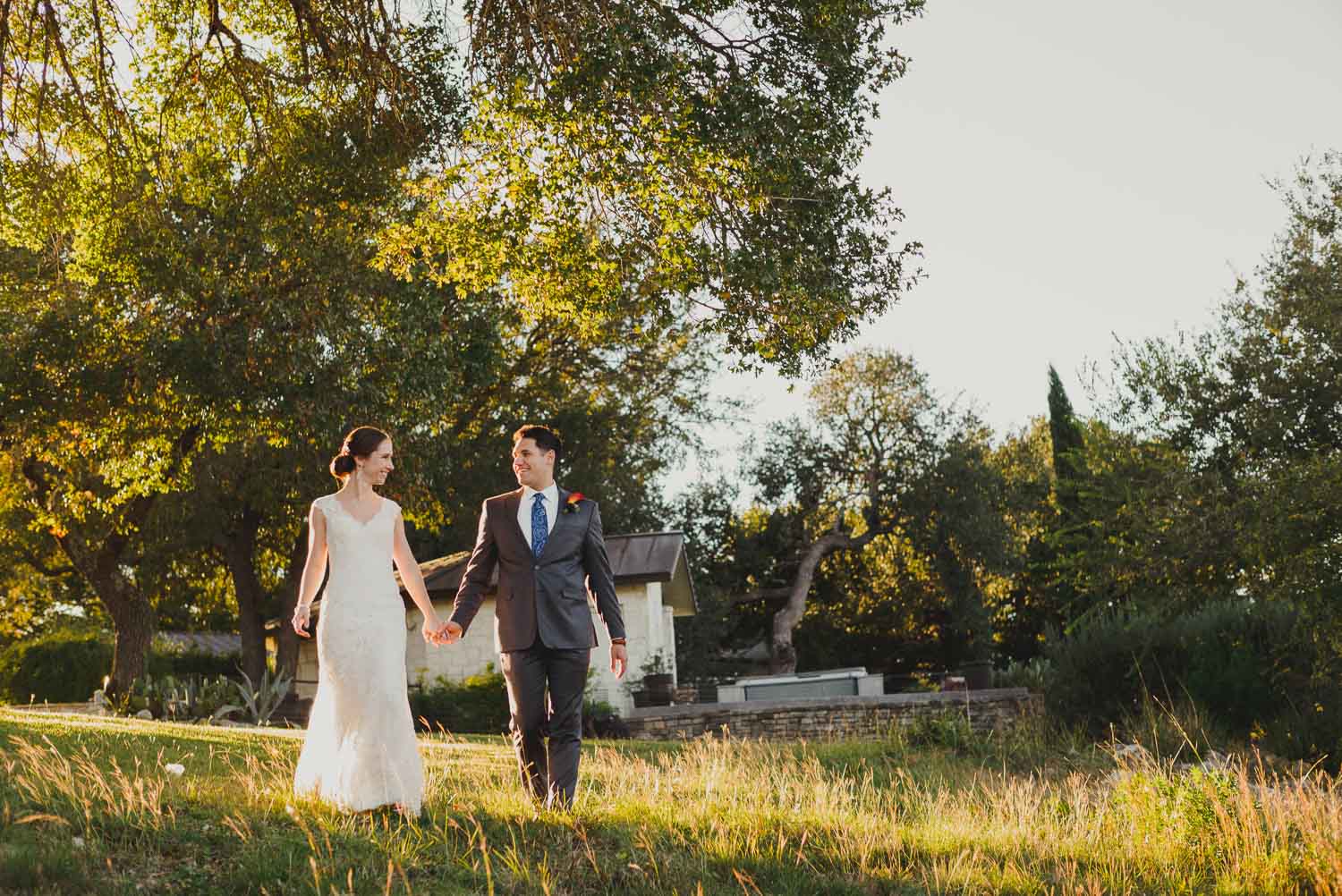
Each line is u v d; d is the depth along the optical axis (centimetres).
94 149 1534
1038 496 3969
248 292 1788
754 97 1092
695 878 504
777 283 1105
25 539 2814
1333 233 1806
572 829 535
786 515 4291
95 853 427
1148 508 1822
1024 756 1539
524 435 586
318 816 503
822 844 575
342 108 1512
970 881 534
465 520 3009
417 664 2220
